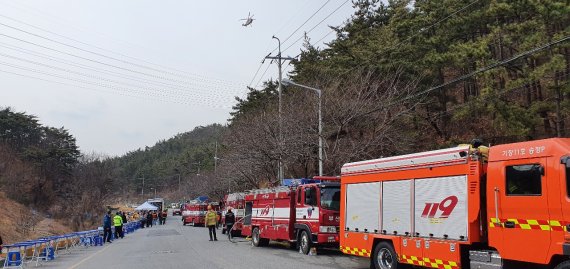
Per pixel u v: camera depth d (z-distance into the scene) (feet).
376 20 131.13
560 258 26.61
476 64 85.56
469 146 32.94
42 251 61.21
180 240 90.68
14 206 157.38
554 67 70.59
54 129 288.51
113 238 104.12
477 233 31.58
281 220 66.85
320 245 59.57
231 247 72.90
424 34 97.91
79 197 190.08
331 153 86.79
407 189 38.04
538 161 27.68
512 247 28.68
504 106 78.74
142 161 604.90
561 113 79.05
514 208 28.78
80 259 59.77
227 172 144.15
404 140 91.45
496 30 81.46
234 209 99.76
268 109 124.06
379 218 40.91
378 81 96.43
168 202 483.92
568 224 25.66
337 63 110.83
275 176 108.47
